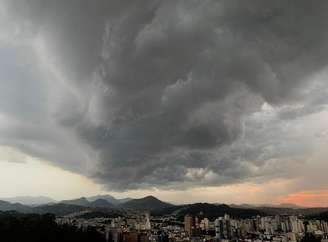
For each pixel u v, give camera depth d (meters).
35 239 124.56
